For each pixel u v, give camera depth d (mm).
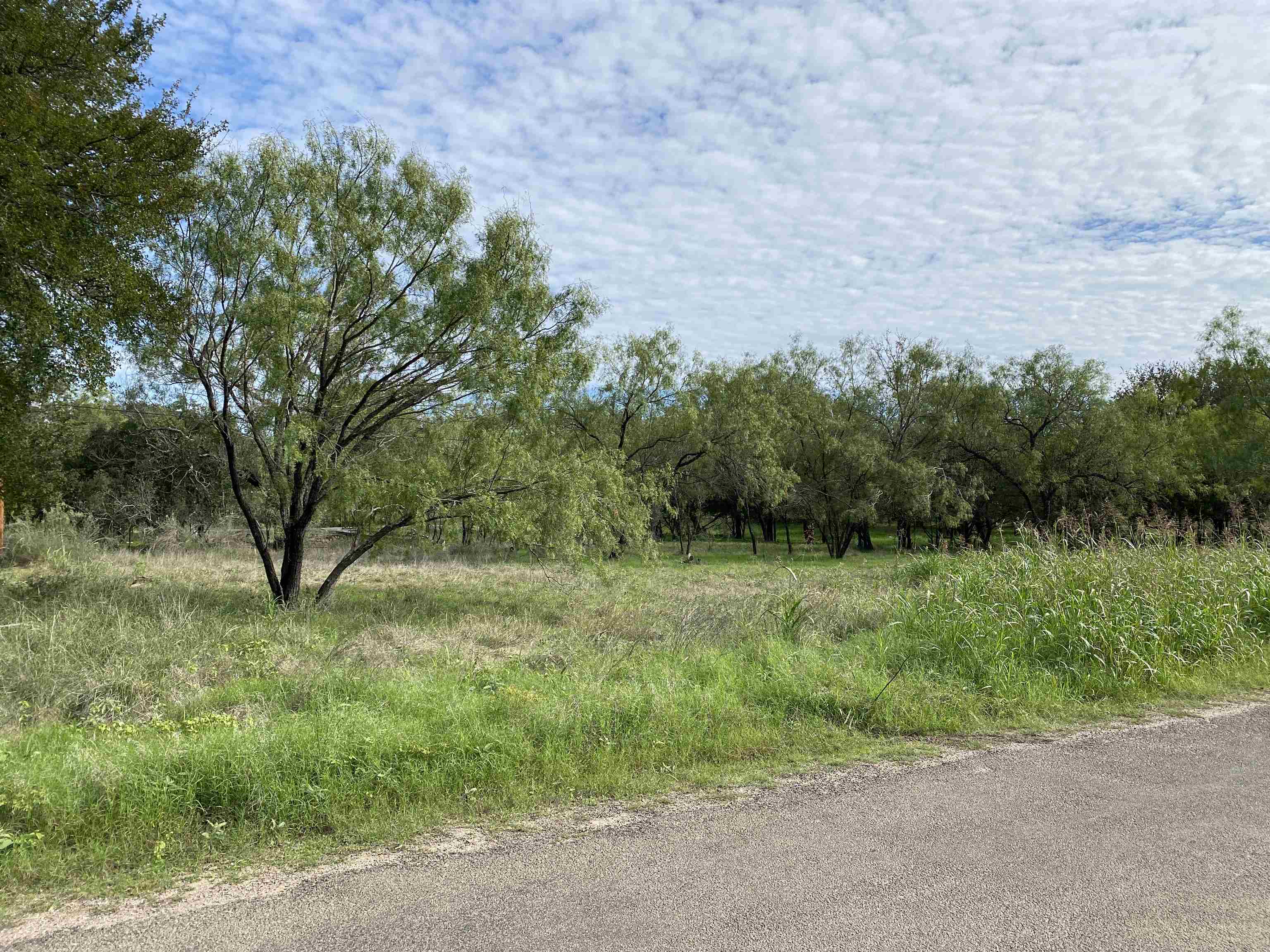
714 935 3066
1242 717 6637
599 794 4844
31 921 3236
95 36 11703
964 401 40750
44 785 4344
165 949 2994
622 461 16969
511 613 14219
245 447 15531
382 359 14289
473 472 14414
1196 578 9758
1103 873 3633
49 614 10773
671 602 15617
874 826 4262
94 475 24266
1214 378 39094
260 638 9922
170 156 11992
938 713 6672
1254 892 3438
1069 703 7133
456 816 4484
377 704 6492
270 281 12719
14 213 9969
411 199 13914
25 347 11750
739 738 5895
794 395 41156
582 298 14828
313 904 3371
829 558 37906
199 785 4539
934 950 2947
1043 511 40188
